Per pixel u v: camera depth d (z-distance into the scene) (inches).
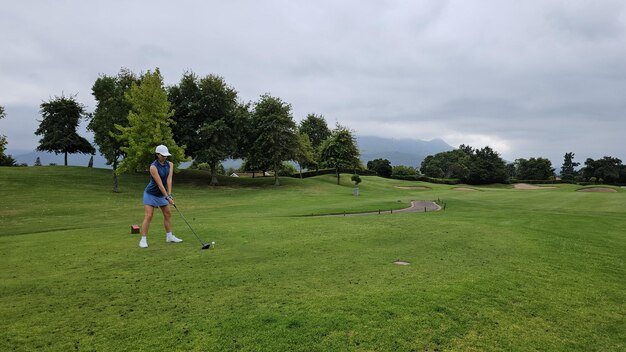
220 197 1437.0
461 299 200.2
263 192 1643.7
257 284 216.4
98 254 291.6
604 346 157.9
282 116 1845.5
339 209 892.6
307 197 1422.2
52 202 1138.0
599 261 318.0
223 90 1791.3
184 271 241.6
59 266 253.6
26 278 225.1
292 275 236.4
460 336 159.2
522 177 4205.2
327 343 148.6
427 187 2363.4
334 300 191.8
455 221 577.6
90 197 1270.9
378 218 599.8
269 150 1838.1
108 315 170.4
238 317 169.3
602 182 3868.1
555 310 194.9
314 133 3021.7
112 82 1497.3
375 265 267.9
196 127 1782.7
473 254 319.6
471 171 3540.8
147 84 1341.0
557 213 798.5
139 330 155.9
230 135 1815.9
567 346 155.9
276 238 370.0
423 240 381.1
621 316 191.0
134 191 1462.8
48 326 158.7
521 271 267.1
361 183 2337.6
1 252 300.2
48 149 2048.5
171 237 348.2
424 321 170.7
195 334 153.1
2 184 1374.3
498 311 188.2
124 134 1307.8
